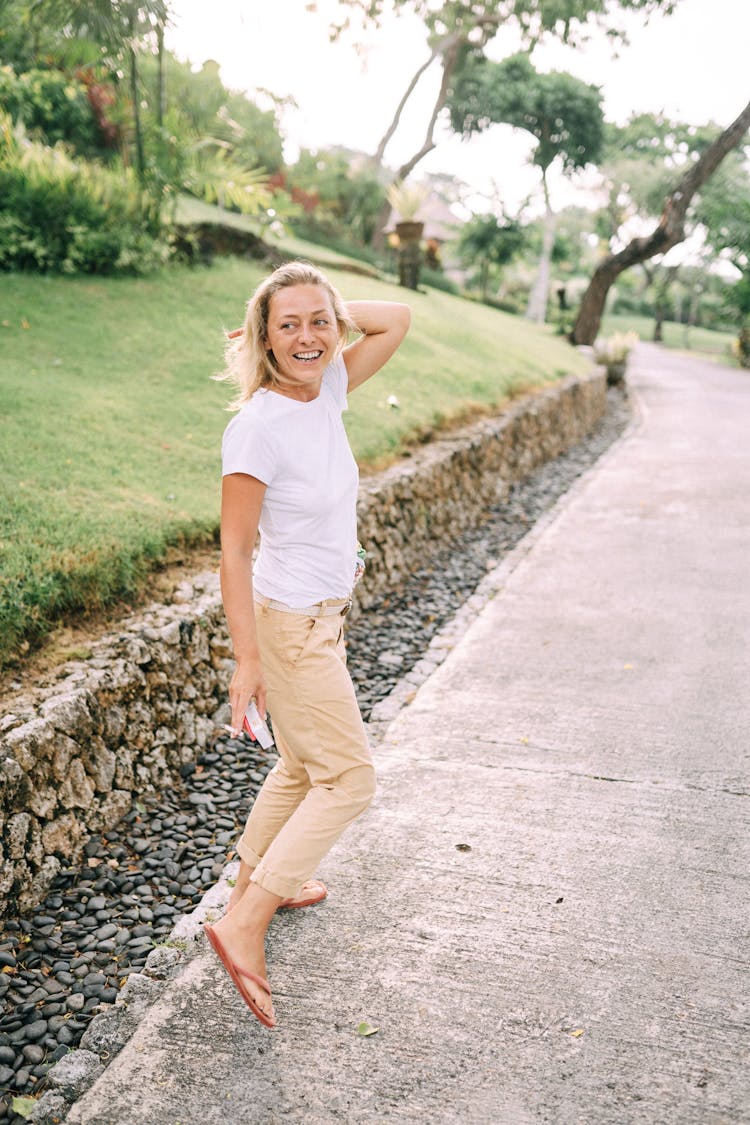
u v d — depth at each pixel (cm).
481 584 641
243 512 217
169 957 269
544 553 707
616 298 8675
